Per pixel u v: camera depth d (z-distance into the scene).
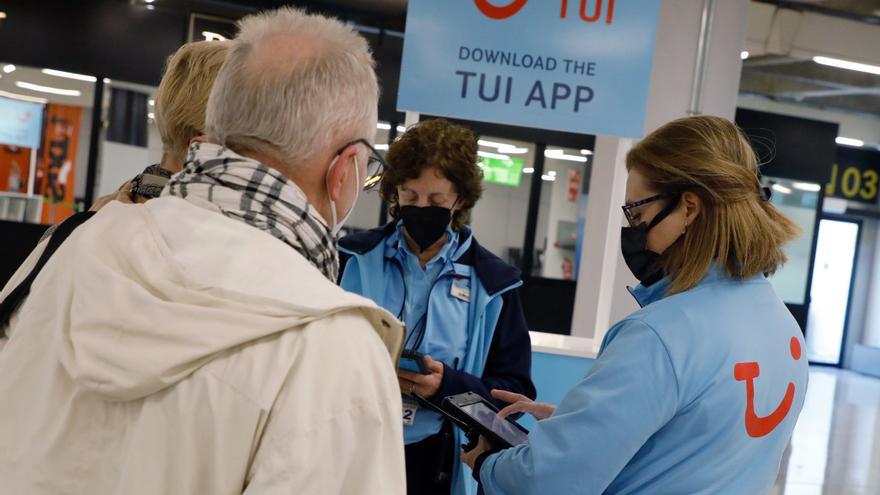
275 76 0.93
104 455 0.85
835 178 12.93
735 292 1.31
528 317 9.39
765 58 9.52
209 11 8.26
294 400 0.81
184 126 1.26
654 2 2.67
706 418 1.22
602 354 1.29
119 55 8.25
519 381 1.96
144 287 0.85
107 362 0.82
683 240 1.33
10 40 8.10
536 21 2.64
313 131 0.94
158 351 0.82
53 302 0.94
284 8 1.05
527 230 9.46
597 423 1.22
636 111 2.69
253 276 0.87
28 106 8.36
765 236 1.28
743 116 10.15
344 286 1.94
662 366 1.21
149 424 0.82
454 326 1.91
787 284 10.88
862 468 6.24
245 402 0.81
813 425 7.72
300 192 0.96
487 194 9.53
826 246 13.23
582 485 1.24
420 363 1.73
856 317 13.44
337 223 1.03
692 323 1.24
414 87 2.63
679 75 4.19
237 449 0.81
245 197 0.93
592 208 4.18
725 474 1.25
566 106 2.67
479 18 2.62
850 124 12.14
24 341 0.93
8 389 0.92
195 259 0.88
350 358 0.85
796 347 1.35
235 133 0.95
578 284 4.22
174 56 1.32
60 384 0.88
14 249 8.28
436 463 1.82
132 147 8.52
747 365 1.25
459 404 1.60
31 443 0.87
